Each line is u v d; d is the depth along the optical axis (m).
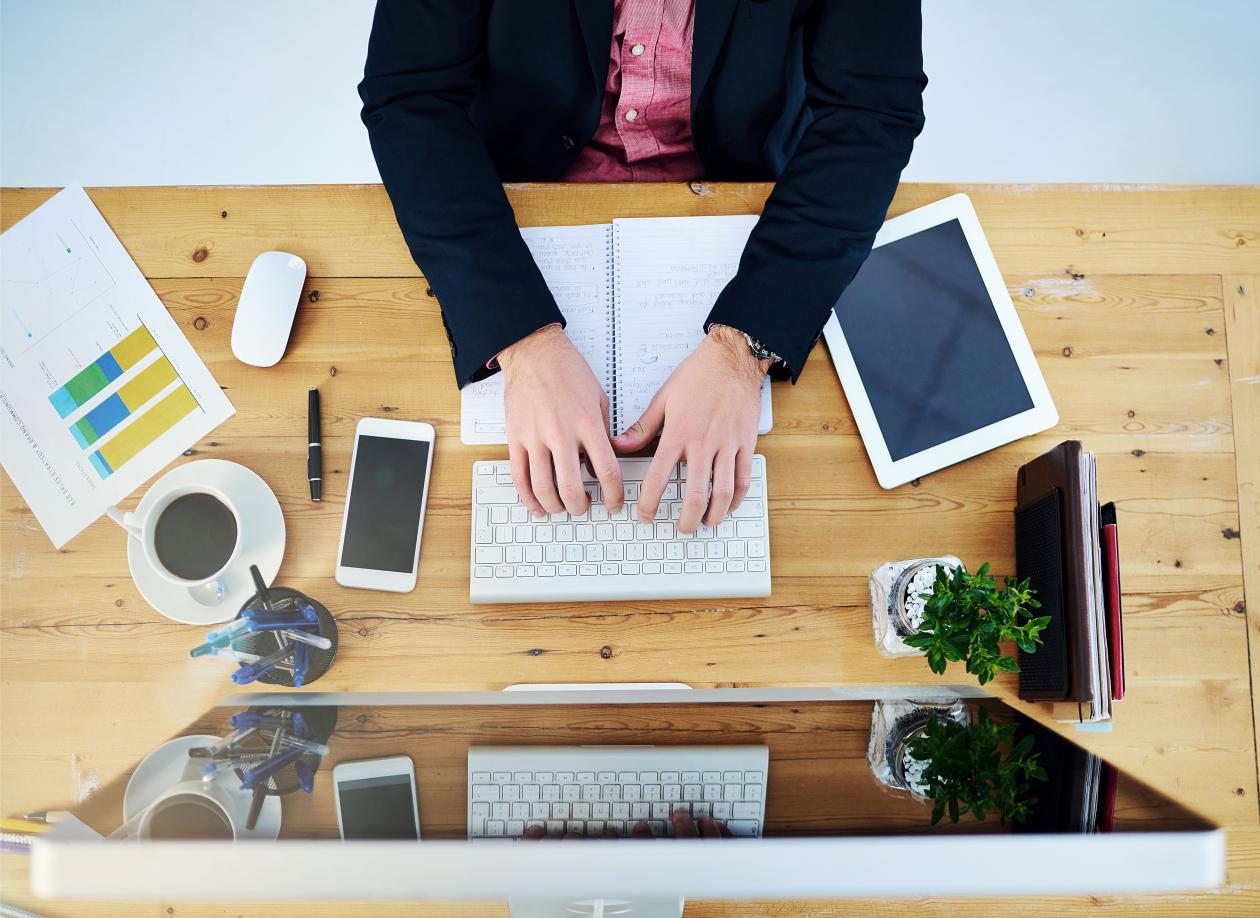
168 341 1.03
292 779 0.66
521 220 1.06
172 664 0.95
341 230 1.06
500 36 1.04
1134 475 1.00
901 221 1.05
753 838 0.56
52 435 1.01
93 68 2.03
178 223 1.06
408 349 1.03
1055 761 0.68
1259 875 0.89
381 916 0.87
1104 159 1.99
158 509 0.94
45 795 0.91
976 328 1.02
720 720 0.72
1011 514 0.99
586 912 0.79
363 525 0.97
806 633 0.96
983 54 2.05
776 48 1.04
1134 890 0.54
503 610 0.96
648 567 0.95
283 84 2.03
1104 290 1.04
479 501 0.96
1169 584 0.97
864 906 0.88
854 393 1.01
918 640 0.82
